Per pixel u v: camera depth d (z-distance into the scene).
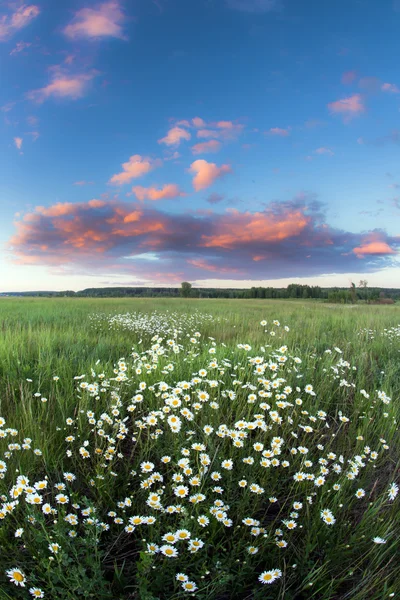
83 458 3.13
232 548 2.34
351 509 2.77
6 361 5.62
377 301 34.03
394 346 7.87
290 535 2.43
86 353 6.69
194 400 4.08
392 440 3.82
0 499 2.47
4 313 14.02
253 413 4.14
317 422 4.15
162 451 3.21
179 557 2.15
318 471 3.00
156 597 1.87
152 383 4.71
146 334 9.62
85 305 20.27
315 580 2.01
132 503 2.65
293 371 5.32
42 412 3.80
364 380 5.61
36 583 1.99
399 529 2.44
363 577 2.12
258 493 2.57
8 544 2.16
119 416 4.00
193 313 16.20
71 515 2.21
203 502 2.59
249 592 2.10
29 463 2.94
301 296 54.75
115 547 2.36
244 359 5.88
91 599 1.88
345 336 9.30
